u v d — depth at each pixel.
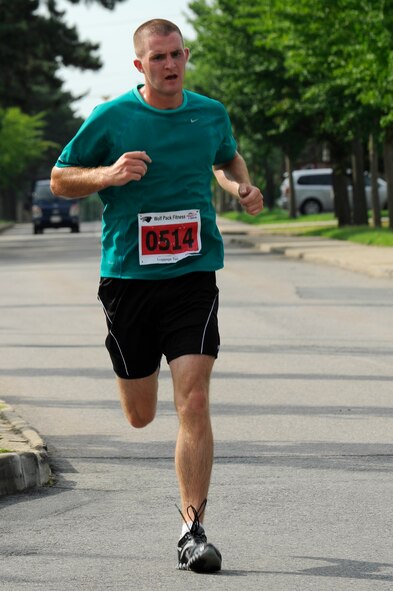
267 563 11.07
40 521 12.72
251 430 17.42
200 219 11.63
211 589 10.28
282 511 12.95
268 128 80.69
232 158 12.12
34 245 88.94
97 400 20.19
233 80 77.44
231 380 22.02
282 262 55.12
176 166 11.55
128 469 15.12
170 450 16.20
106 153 11.72
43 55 107.56
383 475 14.58
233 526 12.39
